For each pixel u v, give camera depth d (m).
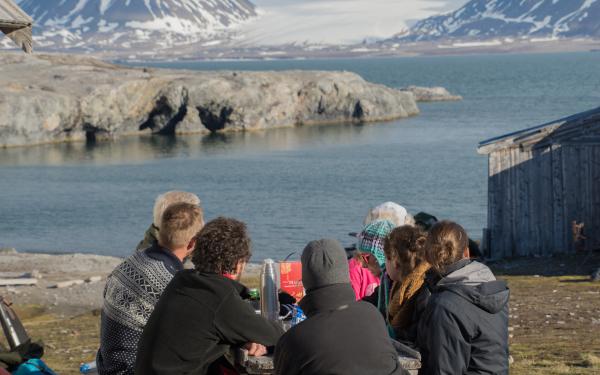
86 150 117.69
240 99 145.75
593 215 34.25
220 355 5.64
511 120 154.88
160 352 5.53
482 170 87.62
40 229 59.84
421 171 88.44
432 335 5.72
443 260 5.97
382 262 7.36
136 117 140.12
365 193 74.88
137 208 68.44
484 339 5.75
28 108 121.62
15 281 31.33
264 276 6.55
